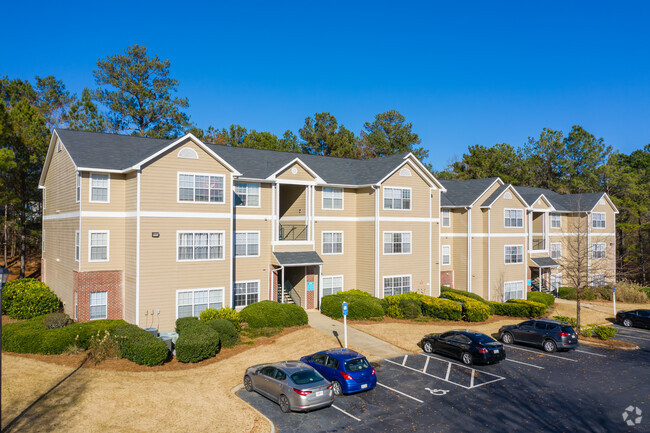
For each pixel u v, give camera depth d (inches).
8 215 1561.3
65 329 794.8
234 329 901.2
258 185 1187.9
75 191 1013.8
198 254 1008.9
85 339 787.4
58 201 1155.3
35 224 1747.0
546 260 1692.9
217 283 1030.4
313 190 1250.6
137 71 2101.4
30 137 1494.8
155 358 752.3
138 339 779.4
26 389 609.6
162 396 626.5
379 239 1293.1
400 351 915.4
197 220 1007.0
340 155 2475.4
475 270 1546.5
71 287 1023.0
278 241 1195.9
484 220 1555.1
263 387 641.6
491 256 1544.0
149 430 525.0
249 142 2319.1
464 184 1675.7
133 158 1051.3
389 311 1204.5
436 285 1421.0
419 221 1373.0
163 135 2112.5
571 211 1836.9
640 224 2267.5
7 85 1888.5
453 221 1599.4
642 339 1136.2
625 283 1932.8
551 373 796.0
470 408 627.5
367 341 965.2
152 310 952.9
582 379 764.0
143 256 943.7
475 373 785.6
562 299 1786.4
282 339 941.8
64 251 1093.8
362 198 1337.4
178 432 524.7
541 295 1574.8
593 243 1861.5
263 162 1274.6
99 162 989.8
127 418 550.0
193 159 1003.9
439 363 842.2
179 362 786.2
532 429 562.9
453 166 3056.1
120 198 1008.2
